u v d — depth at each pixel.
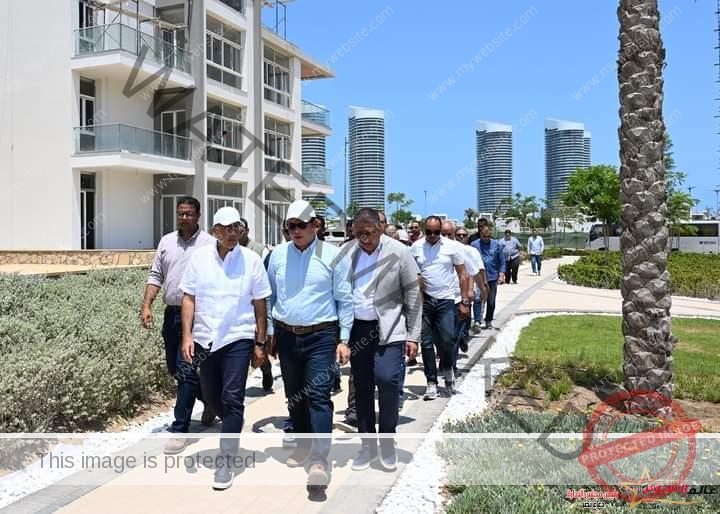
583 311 14.07
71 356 5.55
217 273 4.59
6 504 4.04
